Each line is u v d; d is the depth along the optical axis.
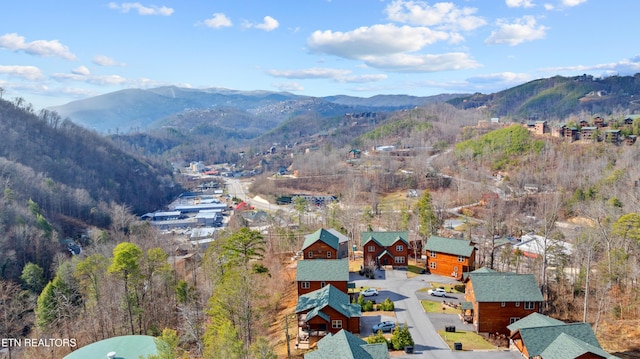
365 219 128.00
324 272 69.12
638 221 72.44
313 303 58.06
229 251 69.12
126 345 50.41
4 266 93.56
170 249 115.62
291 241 106.81
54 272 99.00
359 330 56.66
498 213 118.56
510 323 57.56
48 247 109.94
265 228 139.88
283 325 61.66
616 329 57.94
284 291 76.94
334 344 42.41
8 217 110.75
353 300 67.75
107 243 109.62
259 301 66.25
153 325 70.12
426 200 106.88
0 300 77.81
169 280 77.75
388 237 88.56
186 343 61.78
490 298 57.56
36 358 63.19
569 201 121.62
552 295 71.31
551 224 91.88
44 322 68.88
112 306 69.69
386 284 76.81
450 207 143.50
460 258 79.56
